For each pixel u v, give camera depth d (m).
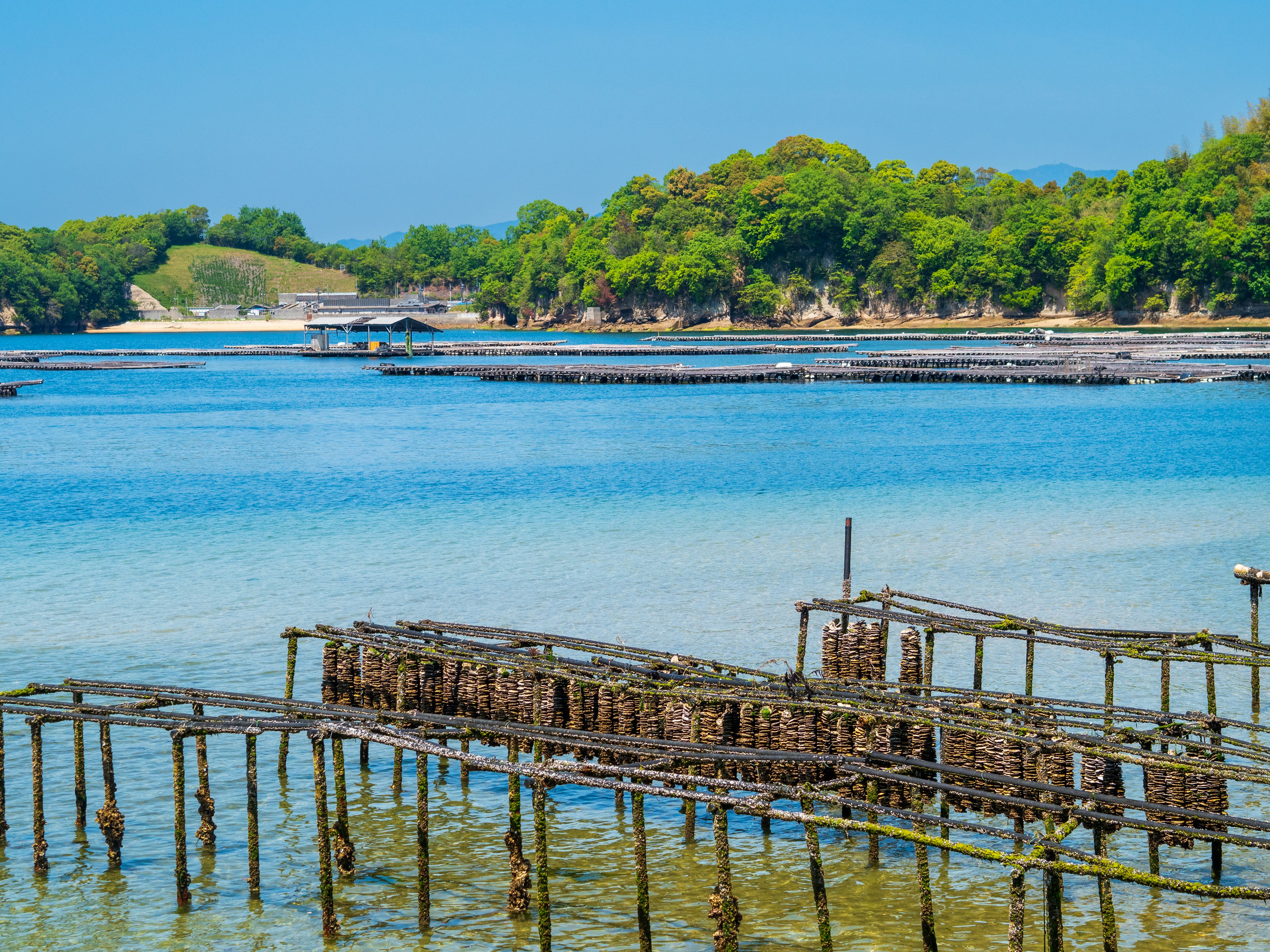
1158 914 22.05
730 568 47.91
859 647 28.80
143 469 77.38
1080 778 26.97
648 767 21.84
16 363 191.50
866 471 73.44
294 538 54.31
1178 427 95.31
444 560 49.56
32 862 24.34
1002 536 53.44
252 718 23.41
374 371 179.62
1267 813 25.73
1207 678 29.66
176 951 21.22
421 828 21.88
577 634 38.72
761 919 22.00
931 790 21.08
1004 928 21.66
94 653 36.75
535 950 21.20
